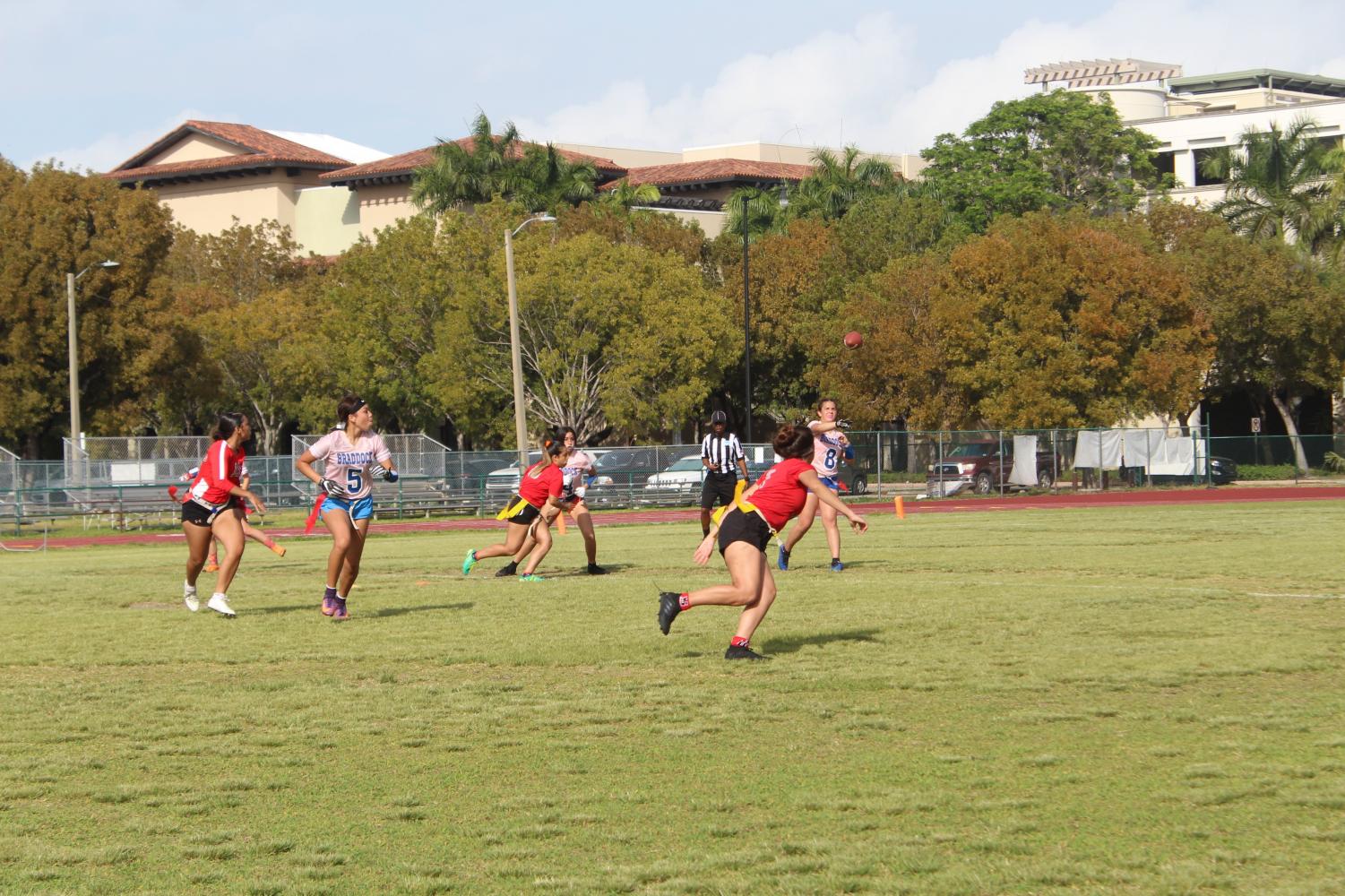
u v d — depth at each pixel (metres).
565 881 13.70
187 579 36.41
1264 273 140.38
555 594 38.91
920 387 140.00
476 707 22.34
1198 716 20.55
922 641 28.31
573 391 136.62
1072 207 186.62
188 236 190.25
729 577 43.78
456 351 138.25
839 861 14.09
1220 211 164.38
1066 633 29.05
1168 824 15.13
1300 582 38.91
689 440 178.00
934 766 17.88
